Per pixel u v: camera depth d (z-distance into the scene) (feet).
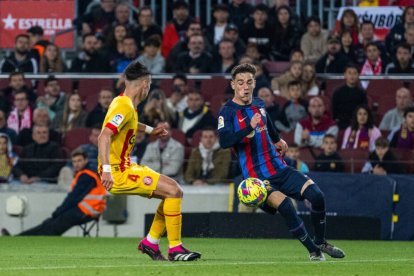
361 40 173.99
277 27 177.68
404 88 155.94
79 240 131.75
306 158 146.82
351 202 138.21
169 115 154.30
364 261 88.74
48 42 180.04
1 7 186.29
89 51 175.83
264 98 156.87
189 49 173.37
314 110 151.94
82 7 193.77
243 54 173.06
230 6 184.14
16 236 140.97
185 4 181.78
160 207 87.76
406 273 76.59
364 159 146.30
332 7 185.68
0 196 147.64
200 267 79.10
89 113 160.35
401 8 179.32
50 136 154.81
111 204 143.74
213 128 148.87
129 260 89.97
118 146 85.10
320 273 75.25
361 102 158.81
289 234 134.72
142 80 85.10
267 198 87.30
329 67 169.78
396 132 150.30
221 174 146.00
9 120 161.68
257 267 79.41
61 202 147.13
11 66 179.01
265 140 88.43
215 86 167.02
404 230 136.77
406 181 137.18
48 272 75.72
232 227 136.46
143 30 180.55
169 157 146.51
